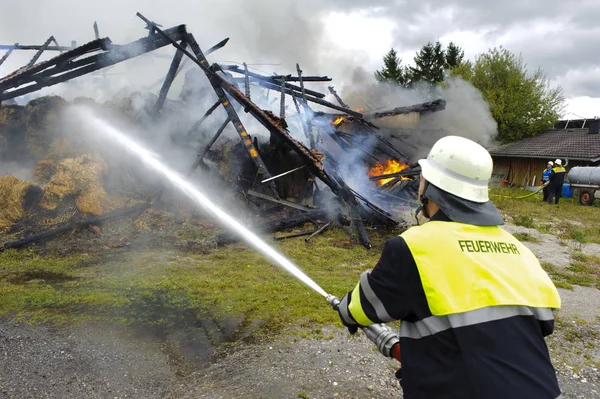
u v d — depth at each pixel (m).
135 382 3.40
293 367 3.64
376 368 3.65
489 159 1.70
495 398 1.35
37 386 3.31
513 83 29.28
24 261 6.70
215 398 3.20
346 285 5.84
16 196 8.14
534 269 1.67
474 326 1.43
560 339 4.41
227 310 4.84
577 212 14.25
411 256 1.53
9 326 4.30
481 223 1.61
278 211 10.40
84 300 5.04
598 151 21.00
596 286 6.40
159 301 5.08
